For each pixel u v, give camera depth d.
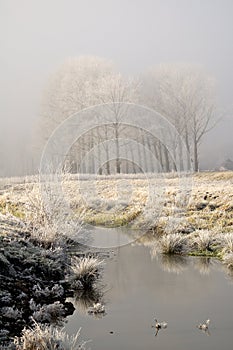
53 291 8.38
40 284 8.66
